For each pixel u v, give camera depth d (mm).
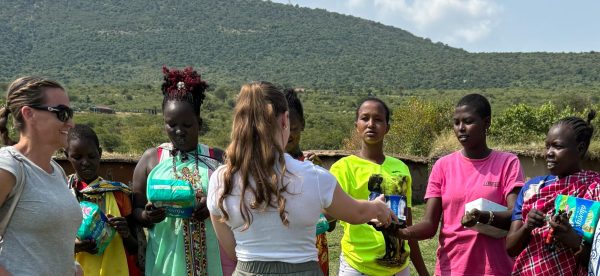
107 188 4328
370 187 4582
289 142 4469
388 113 4770
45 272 3139
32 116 3180
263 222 3031
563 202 3545
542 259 3590
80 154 4328
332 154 14930
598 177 3549
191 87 4172
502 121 25891
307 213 3039
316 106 109312
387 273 4520
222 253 4160
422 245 8734
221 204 3088
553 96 115562
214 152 4332
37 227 3102
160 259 4141
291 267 3037
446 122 22578
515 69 183750
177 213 4078
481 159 4234
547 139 3666
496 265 4105
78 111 83312
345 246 4613
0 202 3010
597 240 3312
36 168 3156
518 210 3783
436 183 4363
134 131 31859
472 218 3877
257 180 2963
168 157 4211
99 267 4258
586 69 168875
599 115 15750
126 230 4203
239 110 3057
